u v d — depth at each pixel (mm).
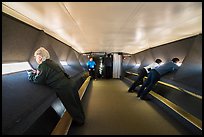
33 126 2039
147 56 9438
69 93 2979
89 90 7848
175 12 2898
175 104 4105
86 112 4242
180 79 4531
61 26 3934
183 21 3490
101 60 14219
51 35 4805
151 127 3262
